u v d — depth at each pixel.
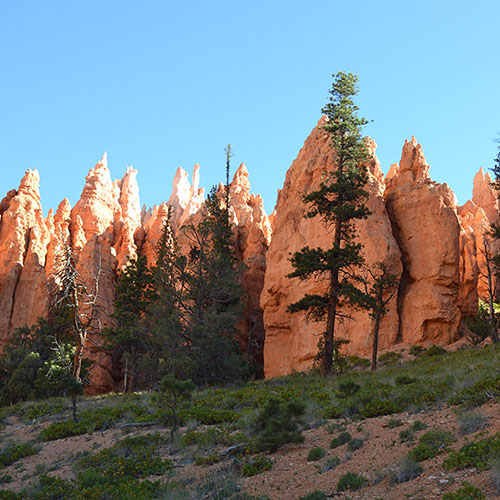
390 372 31.28
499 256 42.25
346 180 38.72
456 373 23.52
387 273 46.53
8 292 66.12
